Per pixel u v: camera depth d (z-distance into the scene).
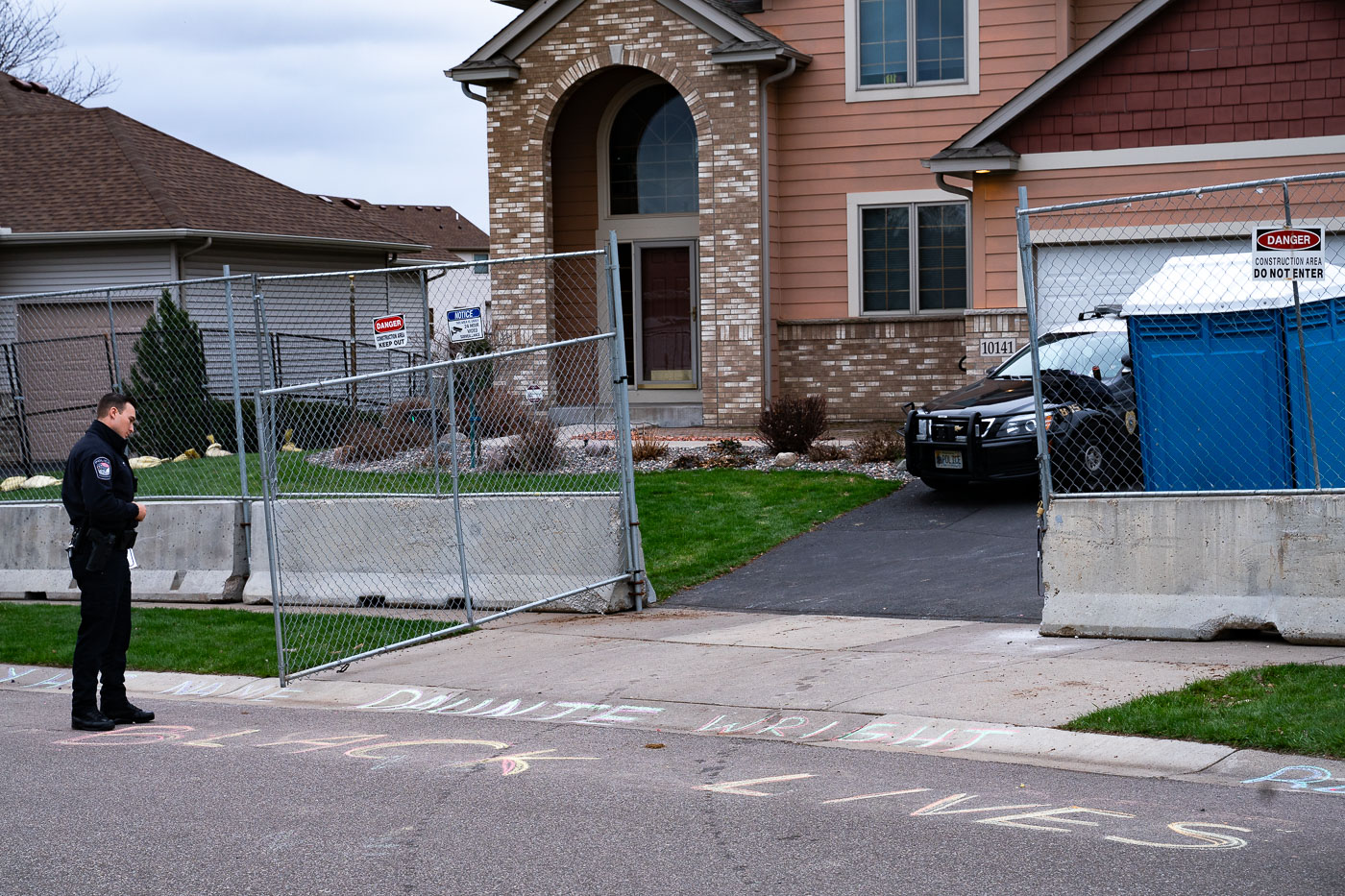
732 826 5.63
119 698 8.18
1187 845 5.16
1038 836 5.34
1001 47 20.14
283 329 23.84
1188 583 8.60
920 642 8.93
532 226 21.38
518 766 6.77
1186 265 12.23
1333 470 8.68
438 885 5.06
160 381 17.33
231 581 12.17
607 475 14.83
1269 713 6.61
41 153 24.38
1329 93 16.66
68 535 13.05
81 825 5.97
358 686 8.97
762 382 20.42
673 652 9.21
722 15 19.98
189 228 22.02
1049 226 17.95
